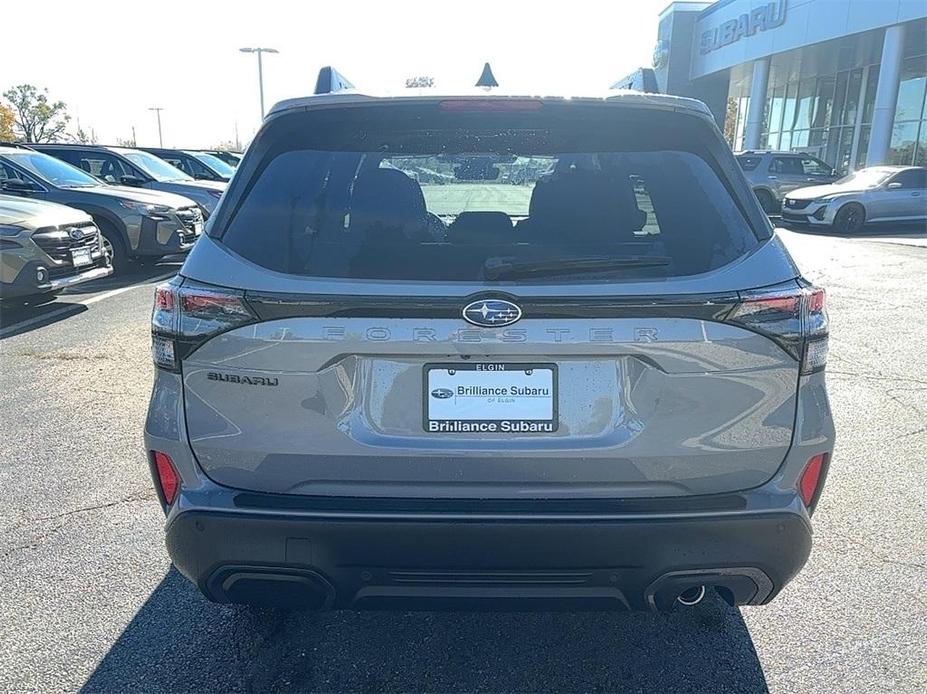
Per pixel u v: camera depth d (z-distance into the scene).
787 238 15.93
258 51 34.50
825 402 2.13
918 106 22.88
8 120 50.84
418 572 2.07
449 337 1.98
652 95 2.28
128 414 4.96
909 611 2.89
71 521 3.55
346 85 2.75
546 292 1.98
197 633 2.76
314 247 2.09
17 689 2.46
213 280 2.04
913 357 6.41
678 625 2.82
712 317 1.99
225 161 21.00
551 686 2.50
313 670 2.58
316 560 2.06
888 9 20.00
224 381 2.05
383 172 2.23
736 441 2.06
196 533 2.09
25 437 4.56
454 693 2.47
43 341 6.84
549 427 2.04
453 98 2.25
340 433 2.04
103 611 2.88
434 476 2.06
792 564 2.12
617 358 2.02
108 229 10.41
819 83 28.47
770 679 2.53
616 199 2.21
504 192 2.29
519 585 2.09
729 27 27.70
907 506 3.74
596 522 2.01
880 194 17.06
